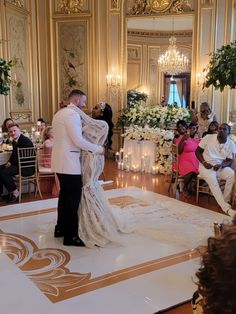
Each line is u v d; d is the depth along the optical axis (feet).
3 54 24.73
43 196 18.10
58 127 11.58
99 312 8.21
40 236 12.78
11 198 17.12
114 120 29.86
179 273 10.09
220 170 16.03
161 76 40.98
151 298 8.83
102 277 9.87
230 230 2.82
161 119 25.26
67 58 29.91
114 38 29.14
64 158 11.58
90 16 29.01
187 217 14.83
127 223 13.79
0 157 17.90
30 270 10.26
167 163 22.85
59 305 8.49
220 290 2.61
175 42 37.68
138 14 28.96
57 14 29.53
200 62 27.94
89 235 12.02
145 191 19.07
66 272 10.15
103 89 29.94
